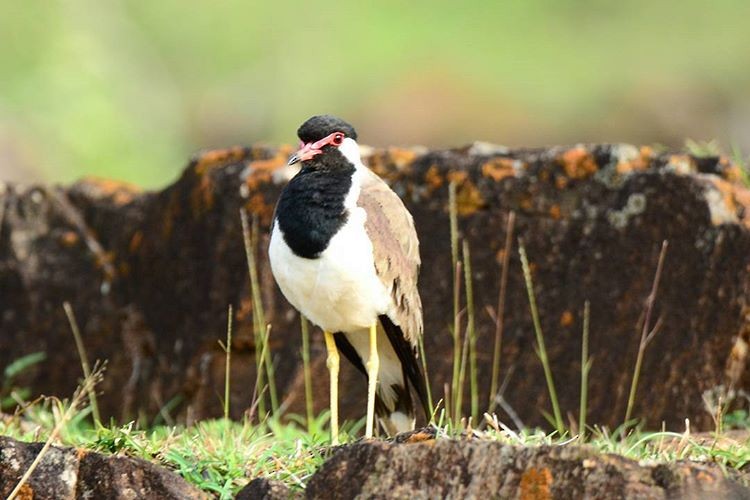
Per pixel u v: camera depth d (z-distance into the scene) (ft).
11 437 29.50
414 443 26.89
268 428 40.81
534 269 40.88
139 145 89.97
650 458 29.48
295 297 33.94
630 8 109.40
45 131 85.61
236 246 43.37
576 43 107.04
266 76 101.35
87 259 46.62
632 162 40.73
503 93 101.96
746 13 108.68
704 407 37.29
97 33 96.17
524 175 41.34
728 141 97.66
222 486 28.48
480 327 41.09
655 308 38.86
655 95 101.65
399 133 98.48
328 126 33.65
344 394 42.01
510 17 108.27
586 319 39.63
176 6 103.14
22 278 46.80
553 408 39.47
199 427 36.76
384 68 102.27
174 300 44.68
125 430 30.76
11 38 89.40
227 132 98.53
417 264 35.24
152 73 98.48
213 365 43.19
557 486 25.90
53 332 46.21
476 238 41.52
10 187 48.01
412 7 107.96
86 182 48.03
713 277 38.06
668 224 39.22
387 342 35.81
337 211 33.04
